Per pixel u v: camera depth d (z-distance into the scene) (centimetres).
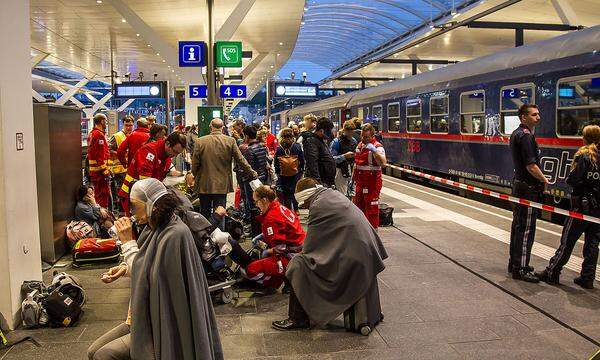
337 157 930
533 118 623
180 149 686
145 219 323
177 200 320
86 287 629
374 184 836
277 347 462
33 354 452
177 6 1784
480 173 1292
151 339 304
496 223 980
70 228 777
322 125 789
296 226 598
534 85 1060
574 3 1970
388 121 1928
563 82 978
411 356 443
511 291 596
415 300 572
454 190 1516
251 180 760
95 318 532
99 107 2188
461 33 2645
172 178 697
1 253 498
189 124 1886
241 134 1331
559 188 983
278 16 2197
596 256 599
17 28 523
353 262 478
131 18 1808
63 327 509
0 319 499
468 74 1338
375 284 502
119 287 629
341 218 487
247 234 876
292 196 916
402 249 786
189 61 1223
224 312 546
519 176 633
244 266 603
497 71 1202
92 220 823
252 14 2144
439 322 513
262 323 517
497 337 477
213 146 736
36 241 563
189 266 304
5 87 499
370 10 3139
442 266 697
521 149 620
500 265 700
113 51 2884
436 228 936
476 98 1298
